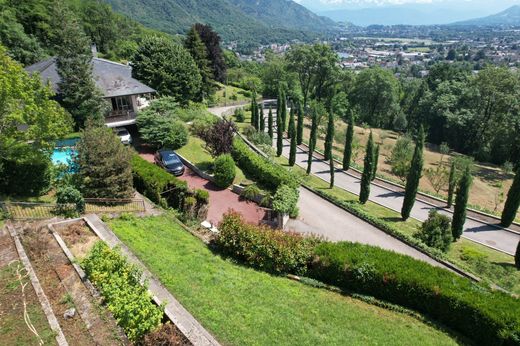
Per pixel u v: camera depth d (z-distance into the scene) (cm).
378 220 2217
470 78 6556
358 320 1158
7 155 1596
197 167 2775
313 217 2305
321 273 1382
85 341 890
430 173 3797
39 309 974
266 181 2600
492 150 5456
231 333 988
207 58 5941
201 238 1616
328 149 3906
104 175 1838
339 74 6969
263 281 1320
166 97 3553
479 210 2975
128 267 1107
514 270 2003
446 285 1199
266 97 7531
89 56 2778
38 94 1642
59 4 2820
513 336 1022
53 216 1535
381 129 7019
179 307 1048
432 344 1076
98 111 2864
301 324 1085
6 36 4503
